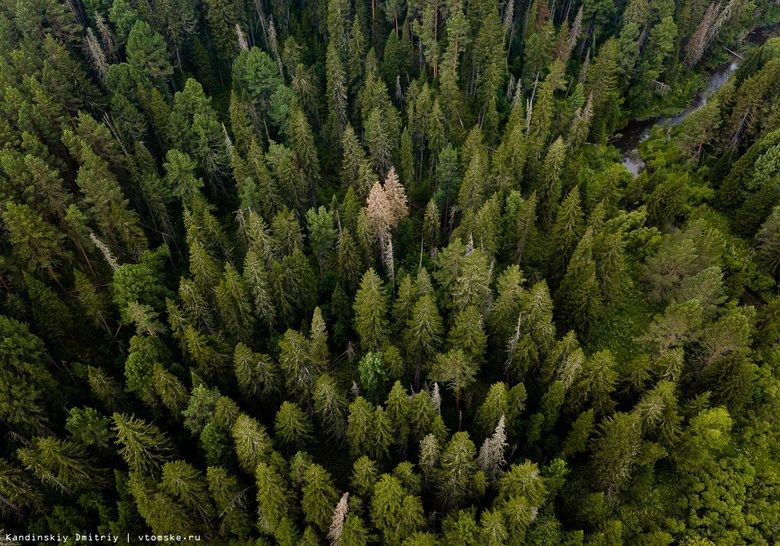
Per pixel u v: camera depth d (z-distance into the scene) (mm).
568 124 81875
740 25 109938
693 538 42719
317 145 85812
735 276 60281
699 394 51125
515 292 50594
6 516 40781
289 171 67438
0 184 55000
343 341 58438
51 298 49406
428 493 43625
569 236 58656
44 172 55188
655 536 41438
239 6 91125
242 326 53594
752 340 53781
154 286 53156
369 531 40469
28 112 61594
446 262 54750
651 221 69875
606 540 40688
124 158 65375
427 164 85000
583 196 78375
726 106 78125
